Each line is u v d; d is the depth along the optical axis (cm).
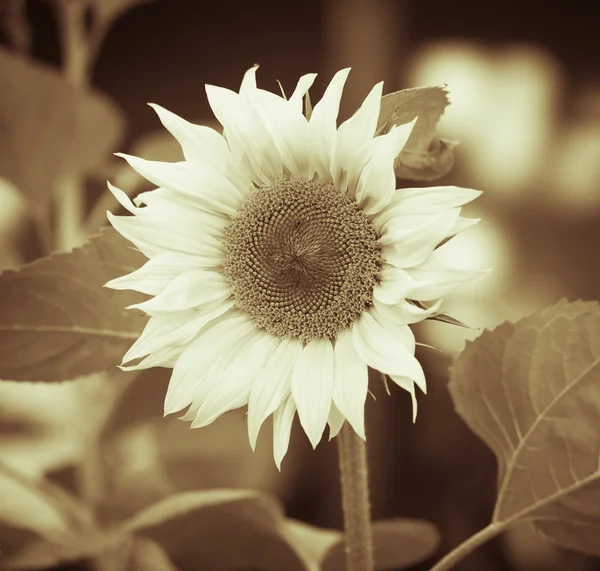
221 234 65
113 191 63
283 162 65
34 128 98
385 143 61
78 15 114
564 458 69
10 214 128
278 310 65
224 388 64
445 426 148
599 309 67
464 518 141
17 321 71
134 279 64
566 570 128
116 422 100
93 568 99
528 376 69
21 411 125
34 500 99
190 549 80
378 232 64
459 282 61
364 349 62
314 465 156
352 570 67
